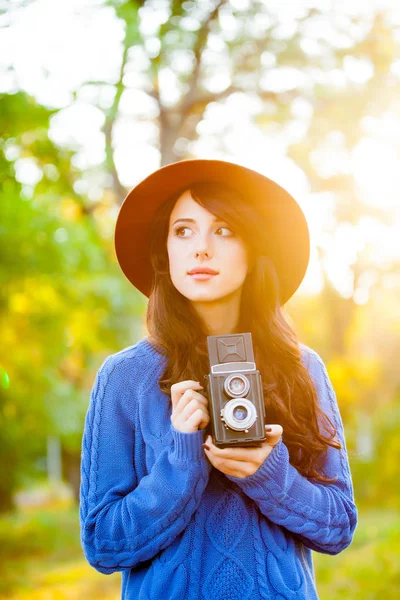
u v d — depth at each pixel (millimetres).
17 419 12359
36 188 11883
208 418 1932
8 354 11609
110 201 14438
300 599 1944
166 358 2146
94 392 2160
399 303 23688
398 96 12383
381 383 24875
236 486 2033
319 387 2260
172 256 2127
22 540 14531
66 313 11766
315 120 13148
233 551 1971
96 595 9734
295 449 2131
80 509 2115
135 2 11898
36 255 9930
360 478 18156
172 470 1953
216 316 2170
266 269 2160
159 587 1937
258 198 2207
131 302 12742
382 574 7887
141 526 1946
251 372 1905
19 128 9773
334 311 19406
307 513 1984
